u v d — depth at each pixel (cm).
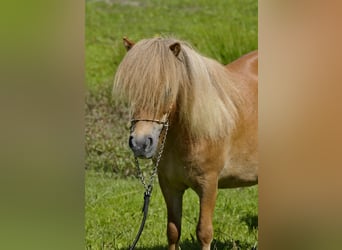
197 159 751
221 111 758
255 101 830
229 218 1009
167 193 790
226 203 1066
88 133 1301
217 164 771
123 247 900
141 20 2152
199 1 2400
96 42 1897
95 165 1235
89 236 934
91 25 2055
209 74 763
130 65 682
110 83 1523
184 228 973
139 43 698
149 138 673
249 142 814
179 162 760
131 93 675
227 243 911
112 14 2189
